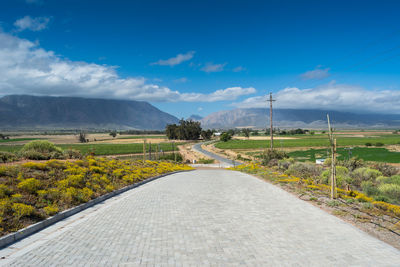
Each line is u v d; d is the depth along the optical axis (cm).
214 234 604
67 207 809
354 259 472
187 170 3572
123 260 454
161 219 735
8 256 468
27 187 806
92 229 636
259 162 4244
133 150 8525
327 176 1911
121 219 733
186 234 602
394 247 550
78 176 1062
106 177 1341
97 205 927
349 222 742
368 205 947
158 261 451
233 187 1460
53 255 475
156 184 1583
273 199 1077
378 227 691
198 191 1285
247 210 861
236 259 463
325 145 9106
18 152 1454
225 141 13238
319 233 623
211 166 6078
